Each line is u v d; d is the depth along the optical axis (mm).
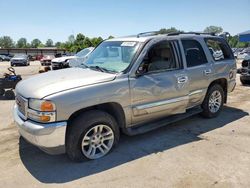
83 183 3398
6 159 4059
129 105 4172
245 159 3961
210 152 4207
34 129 3482
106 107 4230
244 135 4914
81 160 3879
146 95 4336
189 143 4566
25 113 3719
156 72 4496
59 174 3617
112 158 4039
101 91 3830
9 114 6617
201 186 3299
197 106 5590
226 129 5234
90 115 3816
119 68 4277
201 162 3887
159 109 4586
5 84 8578
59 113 3510
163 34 4902
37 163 3932
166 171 3652
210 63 5516
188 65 5031
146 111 4406
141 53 4312
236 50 40156
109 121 4023
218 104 5980
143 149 4348
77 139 3752
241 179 3434
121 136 4898
